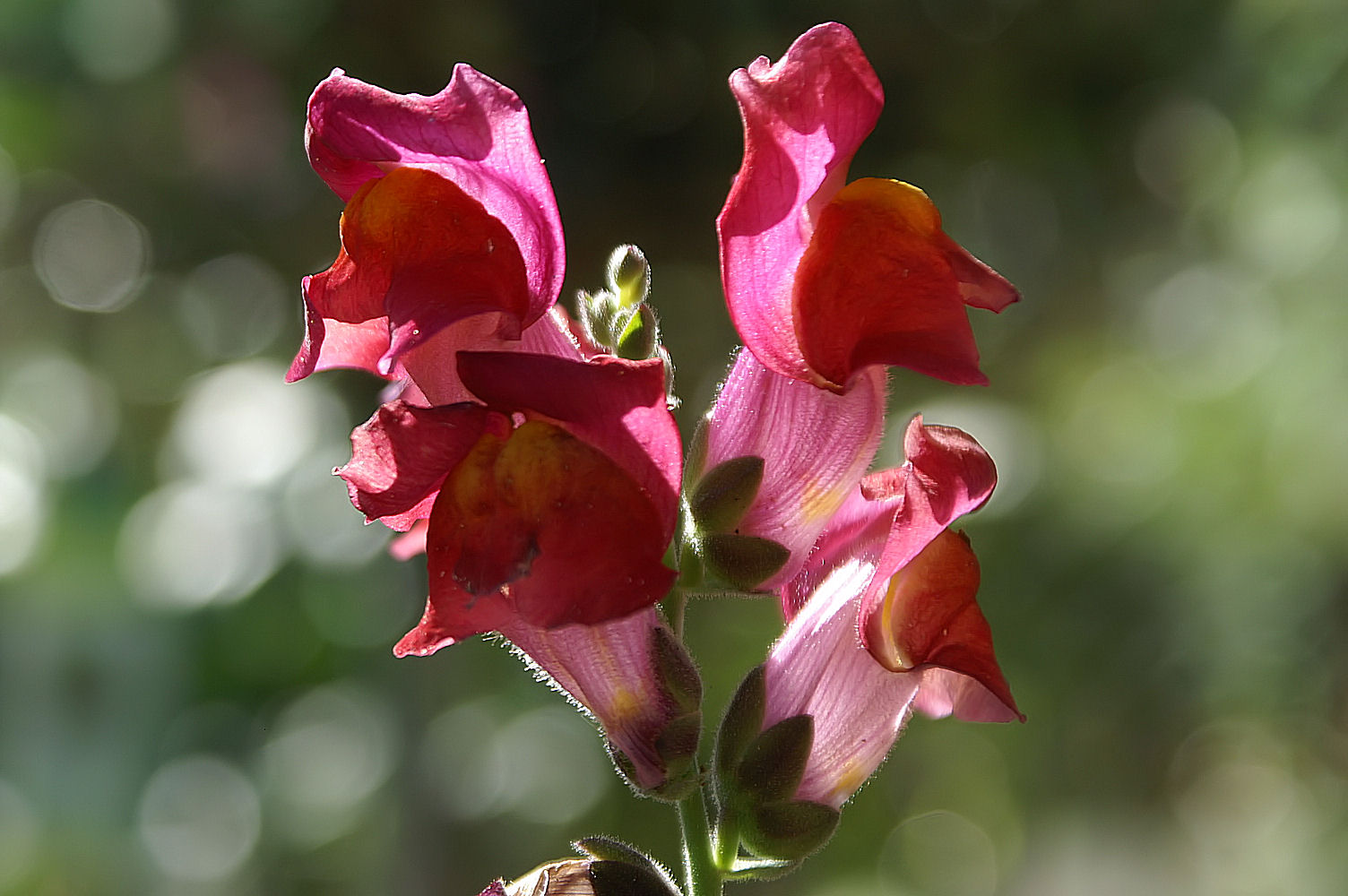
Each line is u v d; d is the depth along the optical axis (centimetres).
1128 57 787
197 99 641
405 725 730
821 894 980
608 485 199
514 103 209
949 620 233
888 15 703
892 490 246
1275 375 838
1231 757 891
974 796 984
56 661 702
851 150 217
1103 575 836
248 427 671
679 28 632
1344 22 779
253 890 788
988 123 777
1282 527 831
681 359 737
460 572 196
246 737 730
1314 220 838
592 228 665
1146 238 910
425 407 205
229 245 680
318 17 603
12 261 724
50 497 709
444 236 211
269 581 657
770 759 242
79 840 739
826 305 212
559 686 238
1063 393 930
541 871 239
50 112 657
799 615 254
